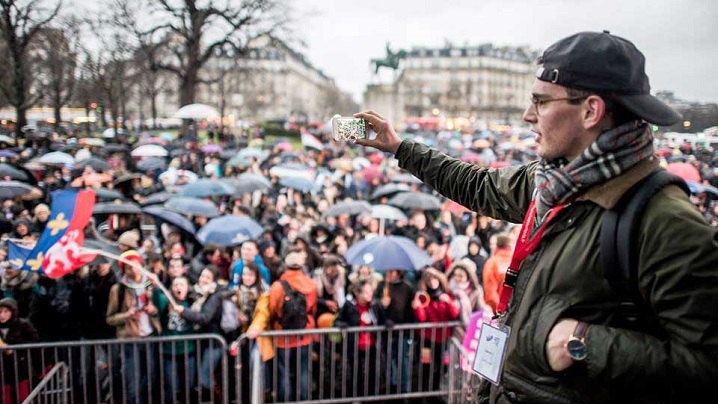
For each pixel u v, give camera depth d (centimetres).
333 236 841
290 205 1110
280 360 521
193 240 809
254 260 576
